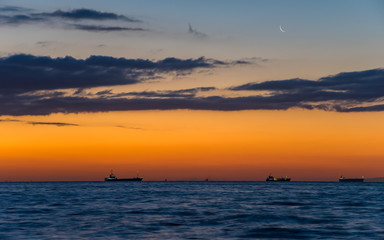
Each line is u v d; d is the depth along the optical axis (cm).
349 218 6141
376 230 4928
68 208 7894
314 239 4378
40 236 4509
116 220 5884
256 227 5209
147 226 5275
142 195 13725
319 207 8169
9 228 5088
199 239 4347
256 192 17075
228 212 7050
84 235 4575
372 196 13075
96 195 13688
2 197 12175
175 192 16800
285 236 4566
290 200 10594
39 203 9350
